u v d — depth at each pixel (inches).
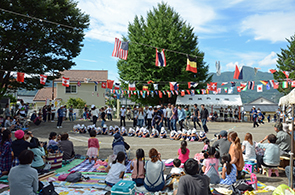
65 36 784.9
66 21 772.6
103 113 722.2
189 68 448.5
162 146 458.9
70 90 1424.7
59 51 822.5
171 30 1091.3
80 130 644.1
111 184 216.1
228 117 1161.4
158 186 202.4
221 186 205.8
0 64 702.5
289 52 1653.5
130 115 1131.9
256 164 280.8
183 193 123.9
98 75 1510.8
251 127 839.1
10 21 658.8
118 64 1238.3
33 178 153.9
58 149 298.2
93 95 1438.2
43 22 706.8
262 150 283.9
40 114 889.5
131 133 605.0
